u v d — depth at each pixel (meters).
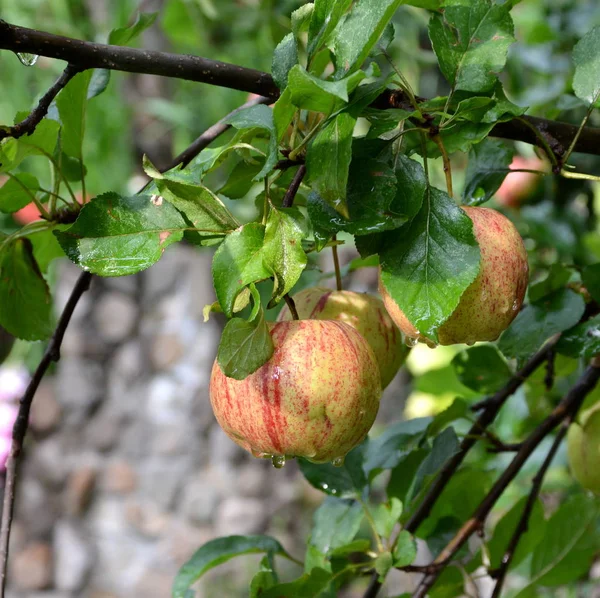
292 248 1.03
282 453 1.12
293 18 1.22
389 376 1.36
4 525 1.38
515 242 1.18
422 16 3.00
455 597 1.83
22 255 1.49
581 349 1.57
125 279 4.32
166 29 3.30
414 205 1.11
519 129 1.38
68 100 1.41
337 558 1.65
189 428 4.34
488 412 1.80
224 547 1.68
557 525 1.84
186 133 3.77
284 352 1.09
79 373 4.30
